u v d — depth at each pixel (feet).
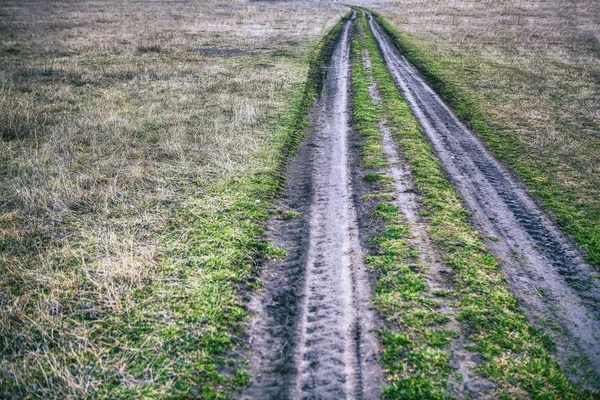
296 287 21.91
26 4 162.61
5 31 102.01
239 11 146.72
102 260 23.08
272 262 23.90
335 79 65.92
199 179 32.27
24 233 25.43
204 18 128.57
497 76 64.69
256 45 87.76
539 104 51.65
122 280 21.36
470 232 26.32
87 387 15.90
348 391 16.21
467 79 63.16
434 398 15.79
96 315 19.42
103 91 56.03
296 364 17.44
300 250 25.00
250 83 59.67
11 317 19.12
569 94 55.83
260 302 20.83
